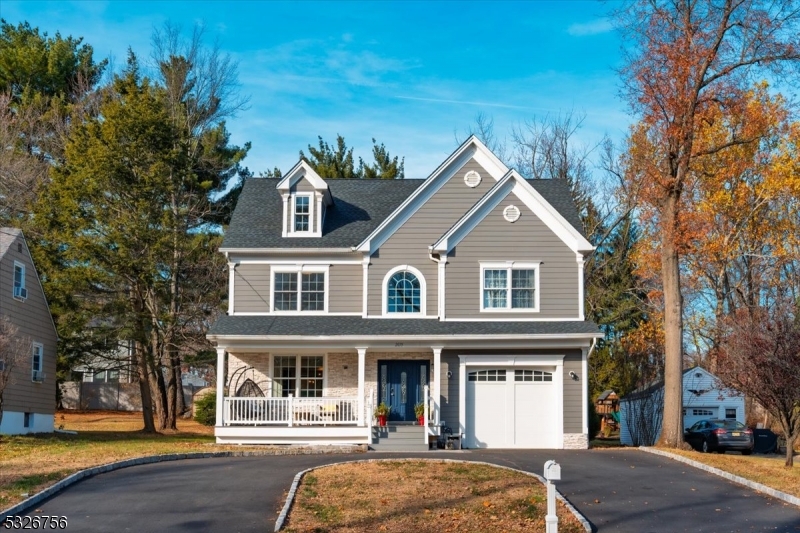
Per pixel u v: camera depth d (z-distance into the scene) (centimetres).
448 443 2739
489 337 2759
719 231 4231
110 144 3231
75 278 3164
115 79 4094
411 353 2930
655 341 4347
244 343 2808
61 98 4888
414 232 2994
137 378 4044
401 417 2909
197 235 3850
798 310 2464
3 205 4081
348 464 2038
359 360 2784
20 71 5166
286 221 3062
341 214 3206
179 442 2814
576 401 2795
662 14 2769
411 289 2961
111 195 3300
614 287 4719
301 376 2959
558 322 2848
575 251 2905
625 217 4703
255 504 1591
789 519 1568
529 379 2834
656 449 2581
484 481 1819
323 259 3012
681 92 2752
